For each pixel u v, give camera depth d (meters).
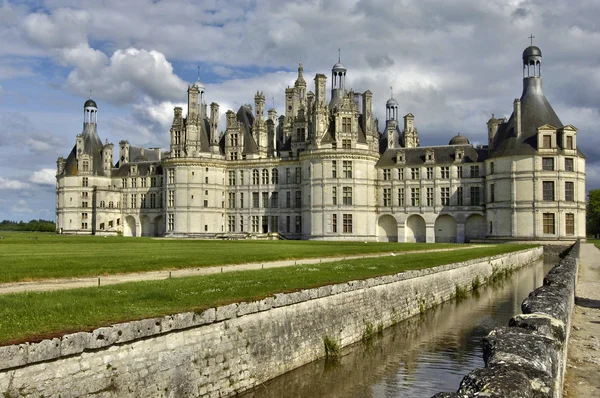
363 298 30.61
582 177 98.38
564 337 14.48
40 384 13.84
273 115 135.38
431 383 23.52
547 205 95.56
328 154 104.50
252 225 120.38
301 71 124.88
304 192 108.81
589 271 49.38
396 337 31.39
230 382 20.19
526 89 102.50
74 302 18.88
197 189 118.94
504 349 10.27
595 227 167.12
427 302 40.06
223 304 20.36
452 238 108.06
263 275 30.38
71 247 55.19
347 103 105.81
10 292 22.53
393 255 52.94
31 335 14.27
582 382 16.08
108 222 141.75
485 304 43.09
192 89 120.12
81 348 14.76
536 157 96.00
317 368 25.11
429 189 109.25
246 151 123.50
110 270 32.12
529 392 8.10
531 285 55.00
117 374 15.82
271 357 22.58
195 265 37.22
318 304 26.30
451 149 109.56
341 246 67.50
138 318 16.94
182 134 120.62
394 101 139.88
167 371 17.50
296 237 114.00
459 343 30.23
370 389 22.72
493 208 101.06
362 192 105.44
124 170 144.88
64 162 152.62
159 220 137.88
